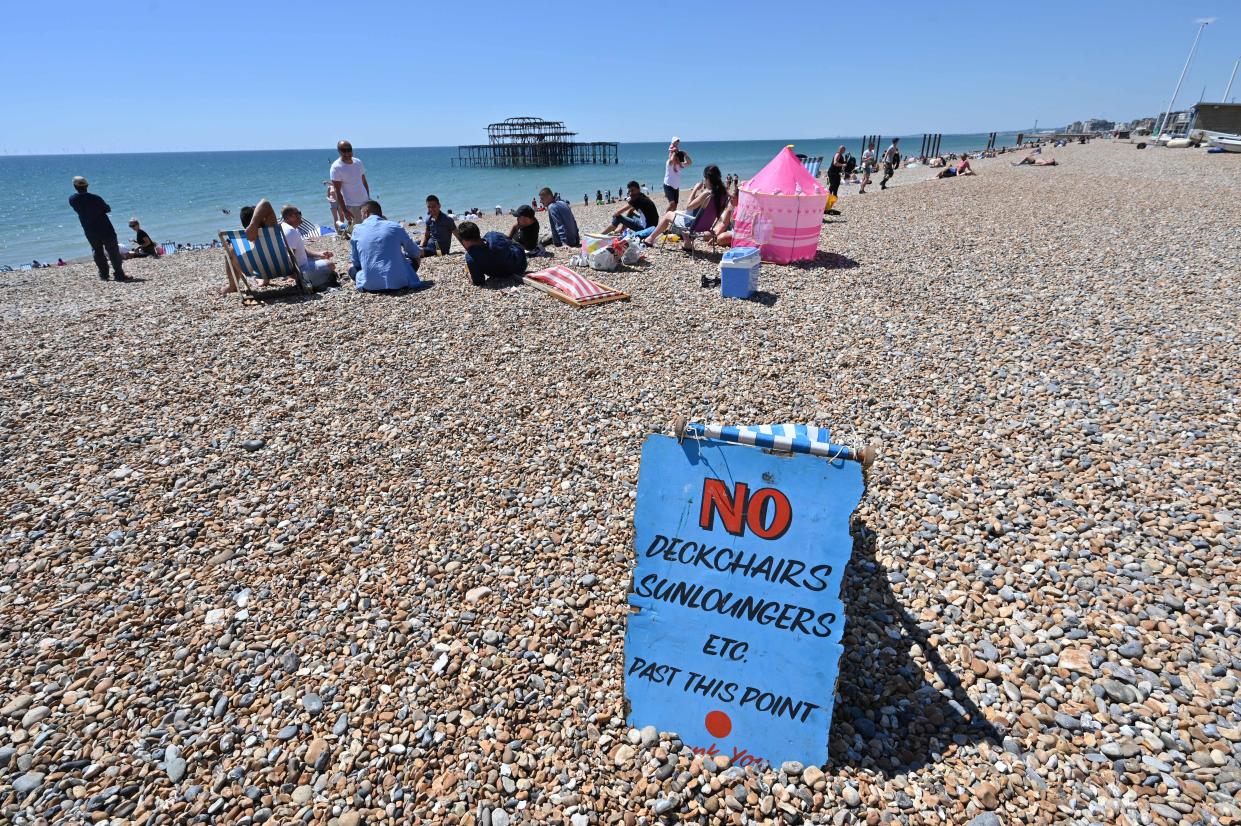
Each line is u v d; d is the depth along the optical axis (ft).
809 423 16.30
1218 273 27.55
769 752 8.12
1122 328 21.66
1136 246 33.88
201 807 7.67
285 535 12.74
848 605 10.33
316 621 10.53
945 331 22.40
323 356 22.15
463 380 19.90
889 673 9.15
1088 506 12.46
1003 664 9.20
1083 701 8.57
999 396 17.33
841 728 8.45
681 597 8.61
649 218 41.39
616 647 9.87
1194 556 10.90
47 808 7.63
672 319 24.67
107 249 39.22
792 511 8.23
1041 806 7.29
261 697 9.17
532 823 7.38
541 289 29.27
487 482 14.40
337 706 8.96
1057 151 154.81
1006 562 11.16
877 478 13.80
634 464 14.80
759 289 28.45
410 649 9.93
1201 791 7.30
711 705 8.41
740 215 34.17
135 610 10.82
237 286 31.12
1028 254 33.47
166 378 20.66
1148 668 8.96
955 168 90.48
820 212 32.86
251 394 19.36
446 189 181.68
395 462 15.42
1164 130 178.70
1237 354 18.85
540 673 9.46
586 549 11.95
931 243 37.70
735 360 20.48
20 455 16.01
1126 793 7.39
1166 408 15.93
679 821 7.43
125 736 8.58
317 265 30.63
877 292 27.48
